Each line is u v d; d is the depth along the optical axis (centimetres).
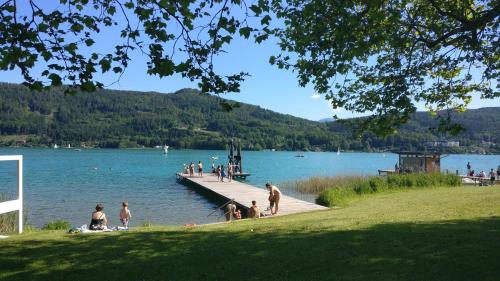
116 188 3984
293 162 10731
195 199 3186
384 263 695
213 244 912
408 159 3972
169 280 681
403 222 1134
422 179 2731
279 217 1609
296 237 948
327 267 695
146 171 6494
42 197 3250
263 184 4466
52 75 620
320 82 988
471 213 1292
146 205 2878
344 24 888
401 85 938
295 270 694
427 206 1581
